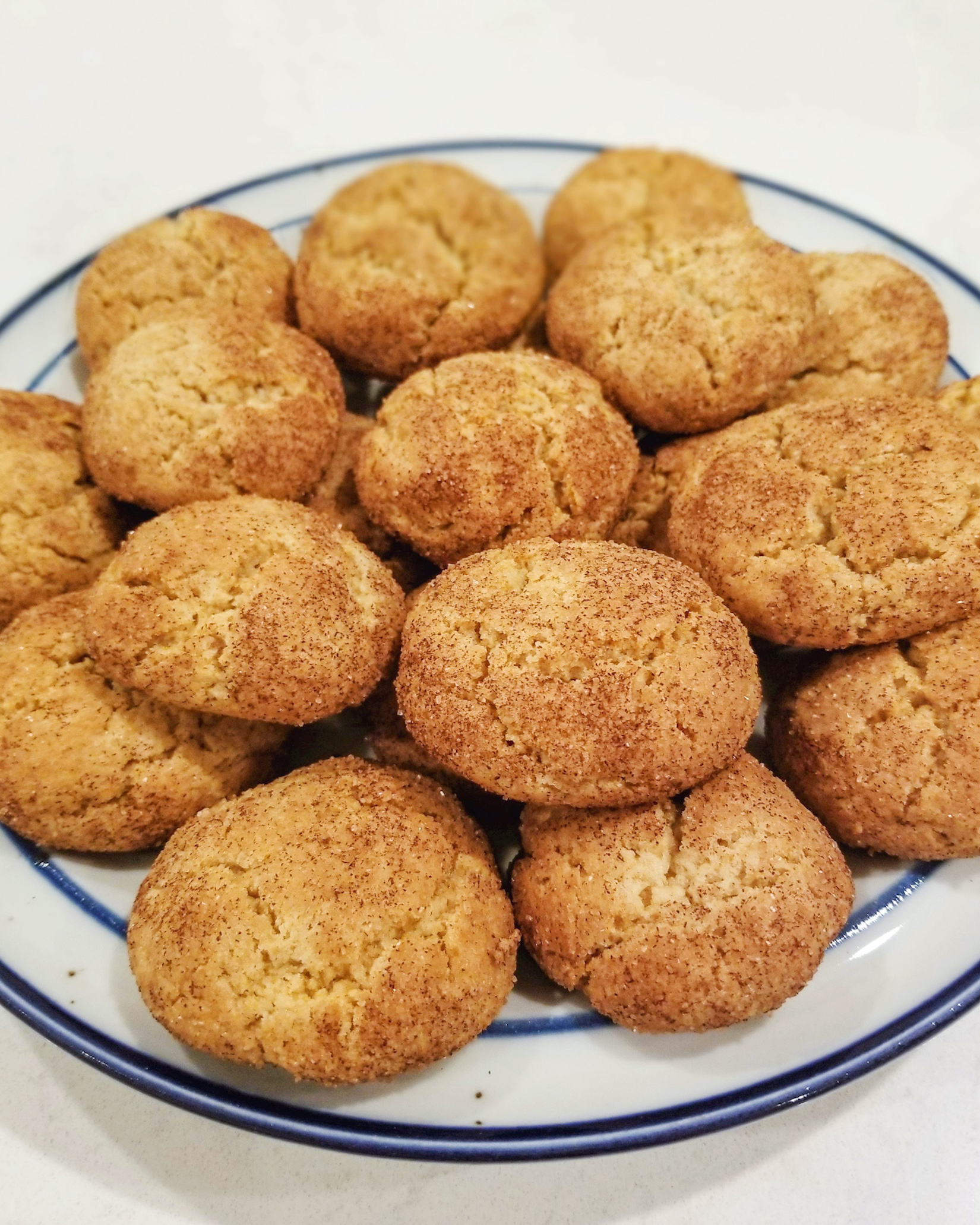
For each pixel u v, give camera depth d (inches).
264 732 7.3
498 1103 5.9
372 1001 5.7
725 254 8.3
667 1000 5.9
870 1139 6.4
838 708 7.0
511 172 10.9
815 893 6.1
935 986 6.2
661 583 6.6
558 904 6.2
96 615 6.6
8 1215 6.1
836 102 13.2
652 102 13.2
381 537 8.2
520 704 6.0
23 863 6.8
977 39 14.0
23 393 8.4
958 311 9.5
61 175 12.1
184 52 13.3
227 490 7.7
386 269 9.0
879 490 6.8
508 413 7.5
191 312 8.2
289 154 12.5
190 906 6.0
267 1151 6.3
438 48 13.8
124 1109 6.4
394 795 6.5
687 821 6.3
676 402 8.0
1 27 13.5
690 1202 6.2
